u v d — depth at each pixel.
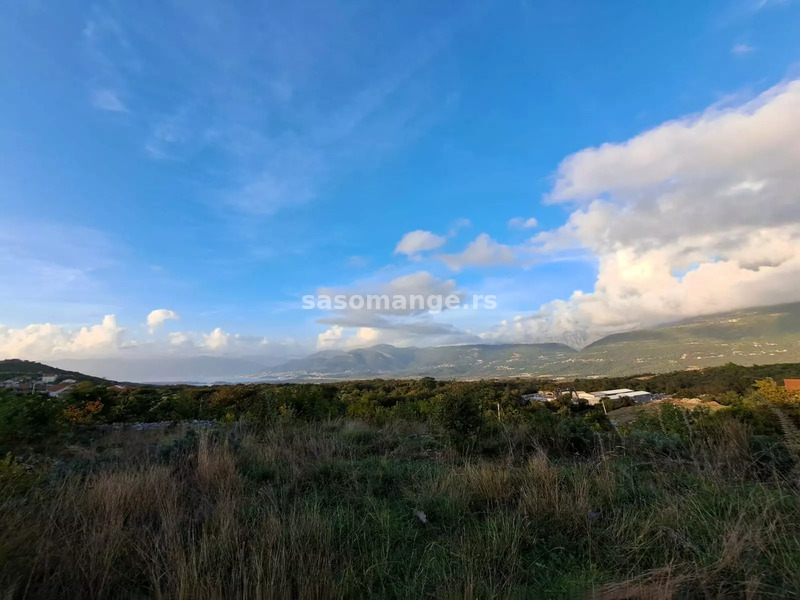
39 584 2.56
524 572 2.74
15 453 7.22
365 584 2.65
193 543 2.89
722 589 2.35
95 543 2.88
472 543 3.07
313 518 3.34
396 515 3.72
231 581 2.53
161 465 5.05
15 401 8.60
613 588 2.39
